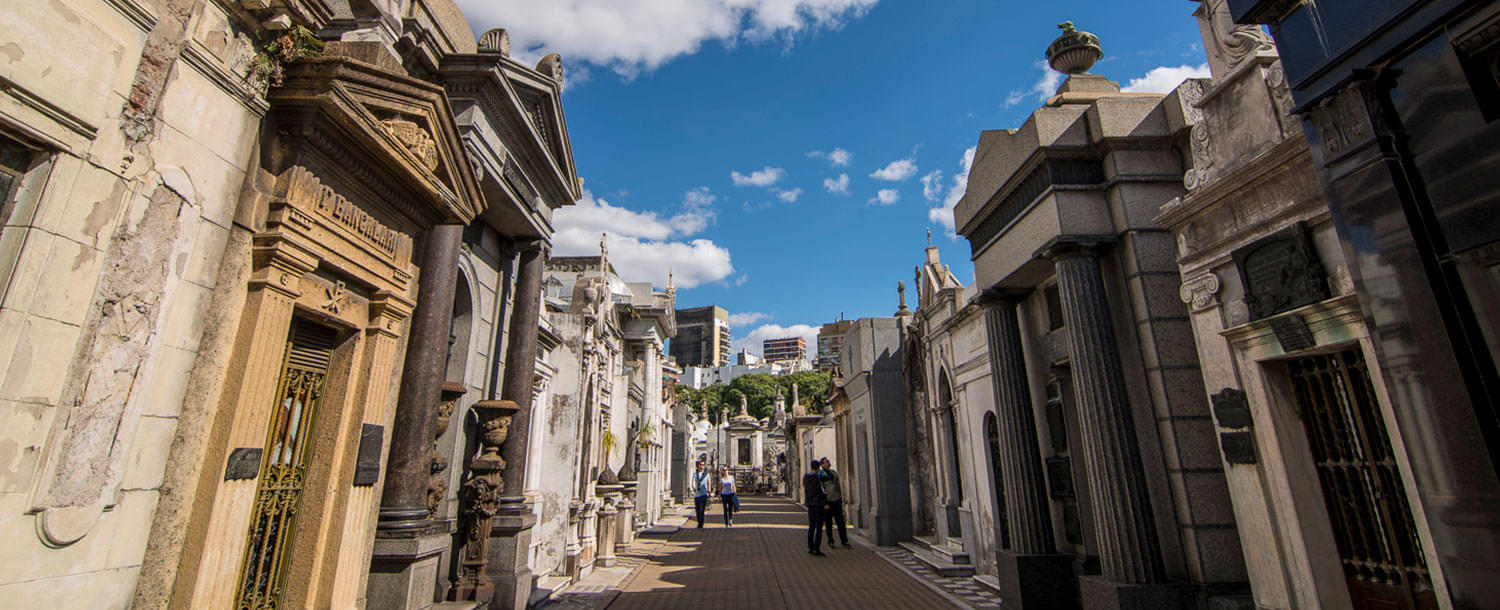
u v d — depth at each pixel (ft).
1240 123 16.25
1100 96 20.94
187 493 9.49
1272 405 15.42
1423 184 10.47
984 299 26.13
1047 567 22.79
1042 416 25.04
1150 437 18.40
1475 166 9.72
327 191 11.95
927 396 41.75
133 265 8.47
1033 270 23.09
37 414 7.30
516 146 23.36
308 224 11.35
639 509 61.77
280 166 11.04
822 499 43.32
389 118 13.69
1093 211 20.13
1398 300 10.74
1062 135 20.49
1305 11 12.35
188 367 9.57
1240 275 15.85
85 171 7.78
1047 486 24.50
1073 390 23.43
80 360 7.80
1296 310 14.28
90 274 7.88
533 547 29.37
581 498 36.68
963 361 34.42
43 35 7.21
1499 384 9.55
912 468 45.52
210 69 9.65
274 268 10.71
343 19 18.17
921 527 44.27
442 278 18.79
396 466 17.12
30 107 7.08
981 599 27.22
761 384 226.58
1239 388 16.20
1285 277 14.66
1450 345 9.95
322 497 12.52
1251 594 16.37
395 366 14.76
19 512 7.13
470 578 20.17
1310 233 14.14
